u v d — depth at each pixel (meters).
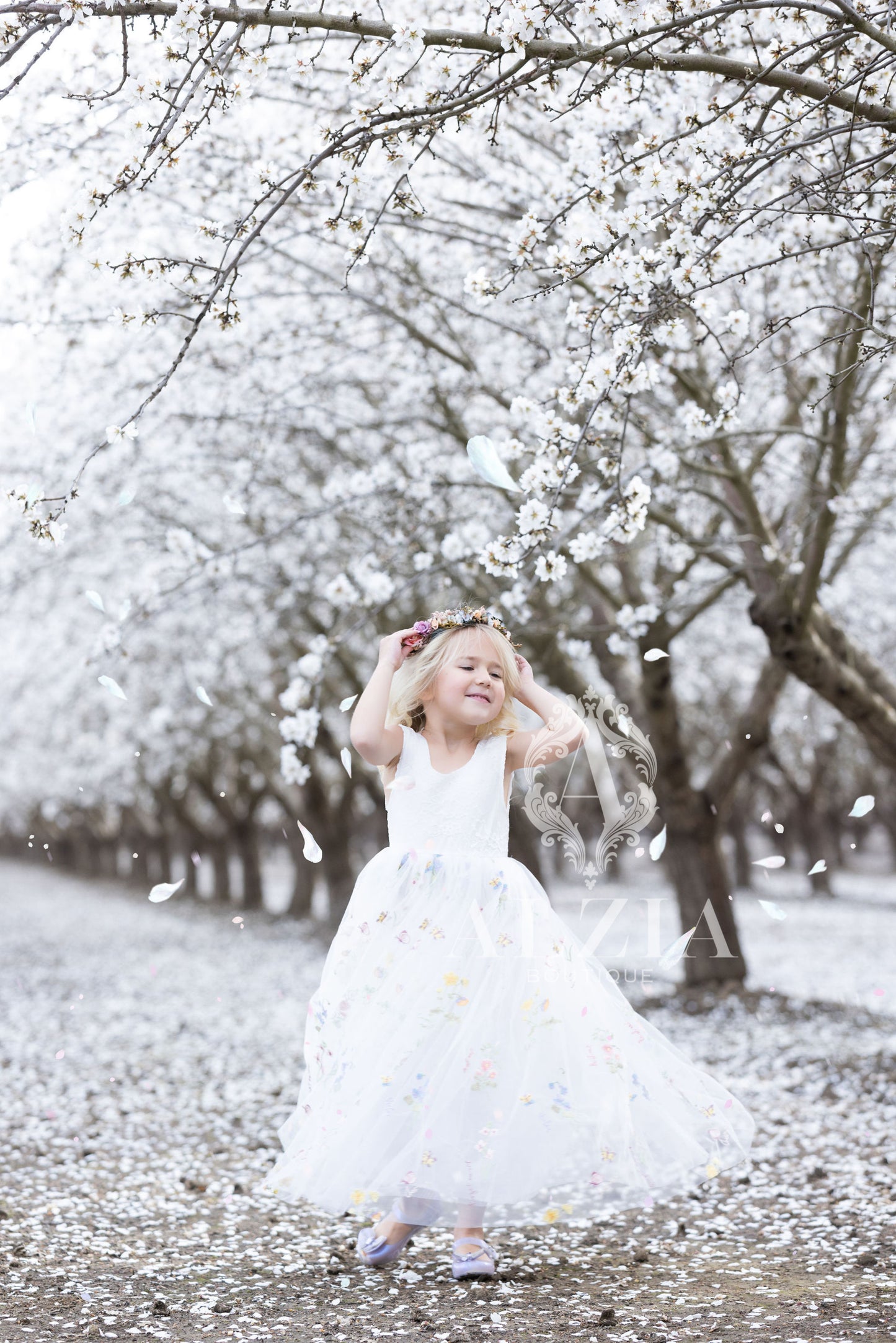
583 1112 3.42
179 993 12.74
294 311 7.71
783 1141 5.73
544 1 3.60
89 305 7.43
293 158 6.12
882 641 12.14
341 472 8.53
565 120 5.26
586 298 6.75
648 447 6.81
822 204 4.62
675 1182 3.54
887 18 3.85
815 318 6.52
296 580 9.34
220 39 4.06
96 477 9.16
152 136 3.74
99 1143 5.96
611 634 8.30
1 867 52.69
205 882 39.88
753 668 15.82
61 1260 3.92
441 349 7.35
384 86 3.70
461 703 3.72
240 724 18.02
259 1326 3.24
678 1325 3.18
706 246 4.29
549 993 3.53
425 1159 3.35
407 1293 3.54
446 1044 3.45
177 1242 4.17
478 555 6.75
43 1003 11.88
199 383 8.17
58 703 16.47
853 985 12.45
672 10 3.62
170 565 7.12
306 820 19.34
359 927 3.68
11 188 5.53
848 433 7.59
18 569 10.40
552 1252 4.05
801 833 26.34
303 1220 4.52
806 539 7.37
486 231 6.76
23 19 3.66
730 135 3.95
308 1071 3.70
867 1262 3.72
